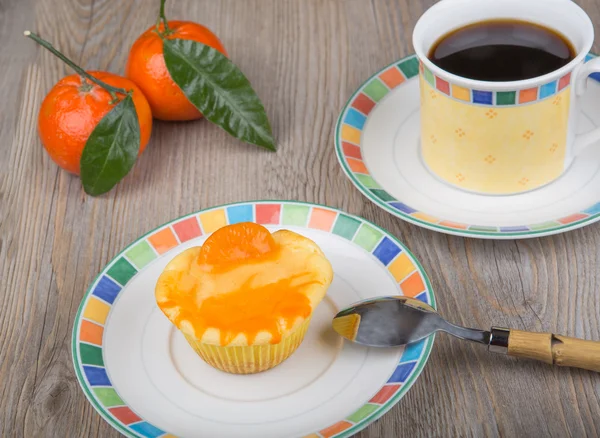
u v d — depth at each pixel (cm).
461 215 69
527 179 70
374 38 85
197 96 75
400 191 71
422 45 70
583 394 63
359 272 67
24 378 66
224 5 89
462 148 69
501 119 68
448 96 68
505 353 62
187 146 78
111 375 63
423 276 65
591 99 75
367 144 74
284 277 63
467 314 67
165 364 64
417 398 64
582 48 68
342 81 82
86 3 90
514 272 69
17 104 83
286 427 61
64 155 75
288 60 84
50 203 76
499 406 63
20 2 91
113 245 73
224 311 62
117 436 64
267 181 76
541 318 66
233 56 84
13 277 71
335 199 74
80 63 85
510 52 70
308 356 64
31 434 64
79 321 65
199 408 62
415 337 63
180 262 64
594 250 69
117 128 73
